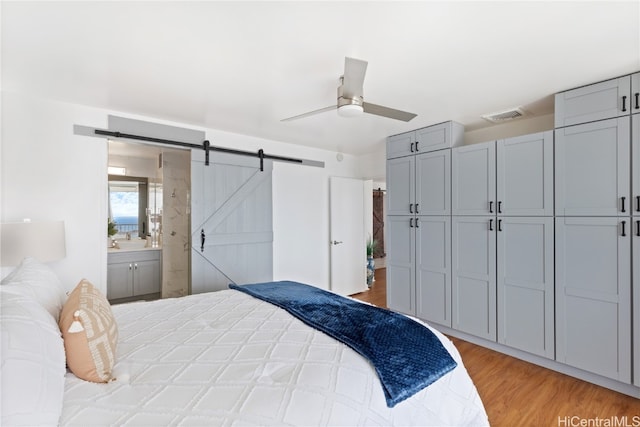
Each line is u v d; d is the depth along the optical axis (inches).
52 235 93.4
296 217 175.6
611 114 90.3
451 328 134.3
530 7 58.3
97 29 65.4
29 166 102.6
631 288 86.5
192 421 36.2
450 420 53.7
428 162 140.7
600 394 90.3
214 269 142.0
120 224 181.0
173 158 173.6
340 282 197.0
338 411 41.9
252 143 156.6
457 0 56.2
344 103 81.2
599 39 69.6
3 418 27.9
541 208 105.7
